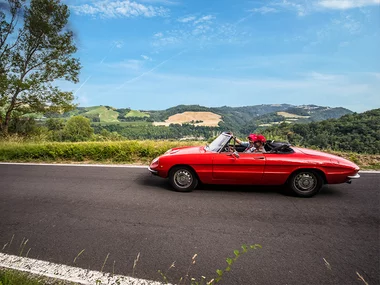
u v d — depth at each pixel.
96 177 6.86
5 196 5.36
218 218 4.15
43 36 18.22
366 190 5.55
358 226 3.87
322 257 3.04
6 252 3.16
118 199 5.09
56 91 19.08
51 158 9.63
